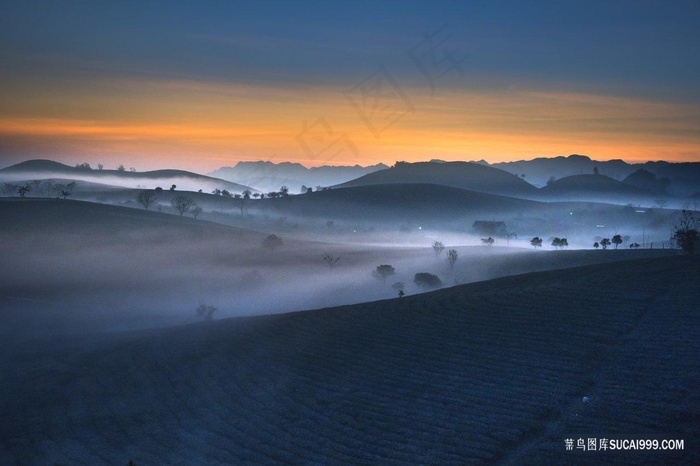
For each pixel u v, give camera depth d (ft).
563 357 120.26
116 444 99.66
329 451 91.66
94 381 135.74
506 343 133.49
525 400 102.32
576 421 91.76
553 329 138.72
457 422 97.09
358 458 88.22
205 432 103.09
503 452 85.15
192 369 139.54
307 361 137.49
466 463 82.94
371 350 140.36
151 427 106.73
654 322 133.28
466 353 130.52
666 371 105.60
